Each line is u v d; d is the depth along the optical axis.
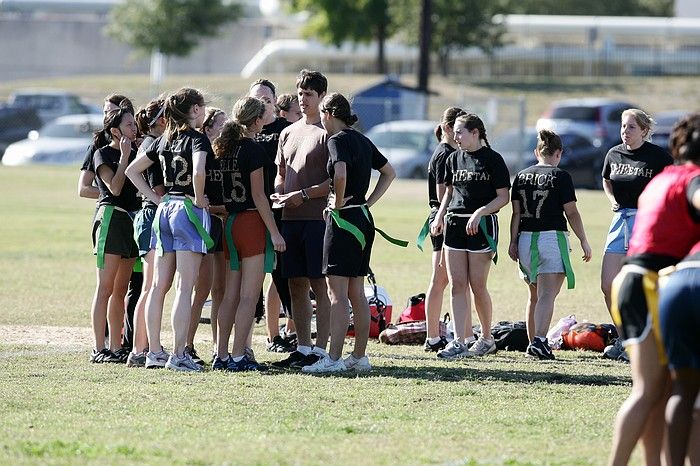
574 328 36.53
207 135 32.38
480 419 24.92
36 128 141.25
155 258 30.95
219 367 31.14
